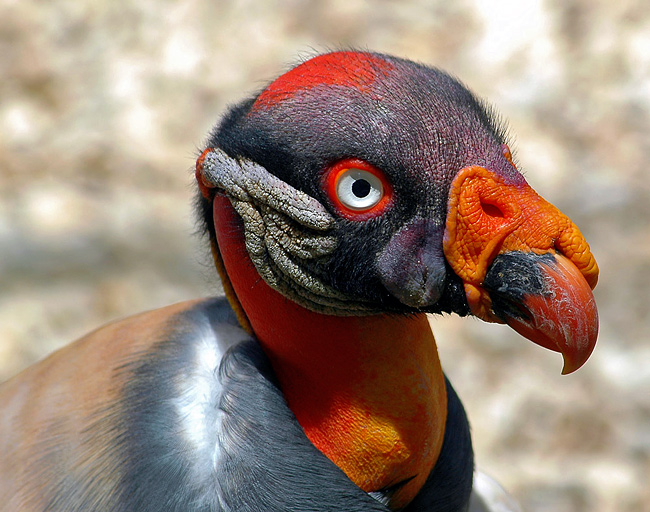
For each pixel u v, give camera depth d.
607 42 15.52
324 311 4.33
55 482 4.33
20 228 12.53
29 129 14.29
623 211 13.04
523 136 14.06
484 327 11.40
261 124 4.13
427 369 4.50
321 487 4.08
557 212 4.04
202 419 4.17
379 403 4.40
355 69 4.11
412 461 4.49
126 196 13.22
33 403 4.75
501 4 15.97
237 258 4.38
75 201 13.06
